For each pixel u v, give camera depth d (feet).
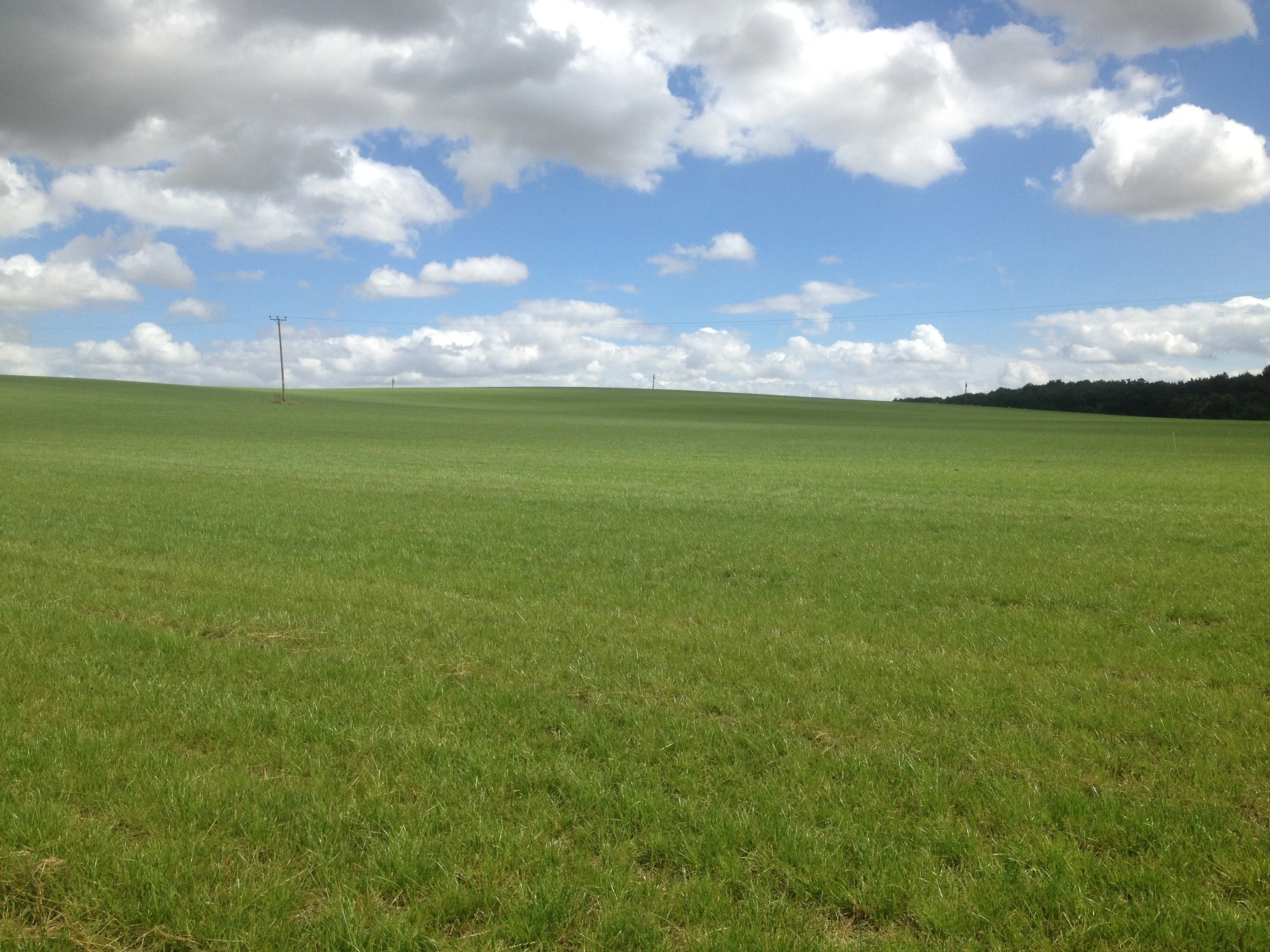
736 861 15.25
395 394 520.83
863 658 28.35
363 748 20.08
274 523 61.67
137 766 18.86
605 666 27.22
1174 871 14.98
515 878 14.80
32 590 37.50
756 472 124.36
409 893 14.40
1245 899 14.16
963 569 46.52
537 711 22.95
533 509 74.23
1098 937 13.37
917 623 33.91
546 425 290.15
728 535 59.26
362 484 93.91
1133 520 69.36
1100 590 40.40
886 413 460.14
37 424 211.41
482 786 18.28
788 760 19.72
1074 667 27.76
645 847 15.92
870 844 15.81
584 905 14.07
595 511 73.10
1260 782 18.54
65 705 22.74
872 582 42.83
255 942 13.02
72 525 58.54
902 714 22.75
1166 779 18.51
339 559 47.60
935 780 18.49
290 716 22.18
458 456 150.92
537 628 32.12
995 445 216.95
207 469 108.06
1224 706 23.21
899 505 80.38
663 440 221.87
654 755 20.07
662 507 76.43
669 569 46.39
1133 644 30.66
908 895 14.32
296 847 15.79
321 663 27.14
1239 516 71.82
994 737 20.98
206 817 16.66
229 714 22.16
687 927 13.66
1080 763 19.49
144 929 13.56
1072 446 212.84
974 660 28.09
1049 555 51.29
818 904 14.34
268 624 32.19
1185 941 13.17
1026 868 15.20
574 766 19.21
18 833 15.87
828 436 255.50
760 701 23.91
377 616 33.81
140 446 155.63
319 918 13.66
